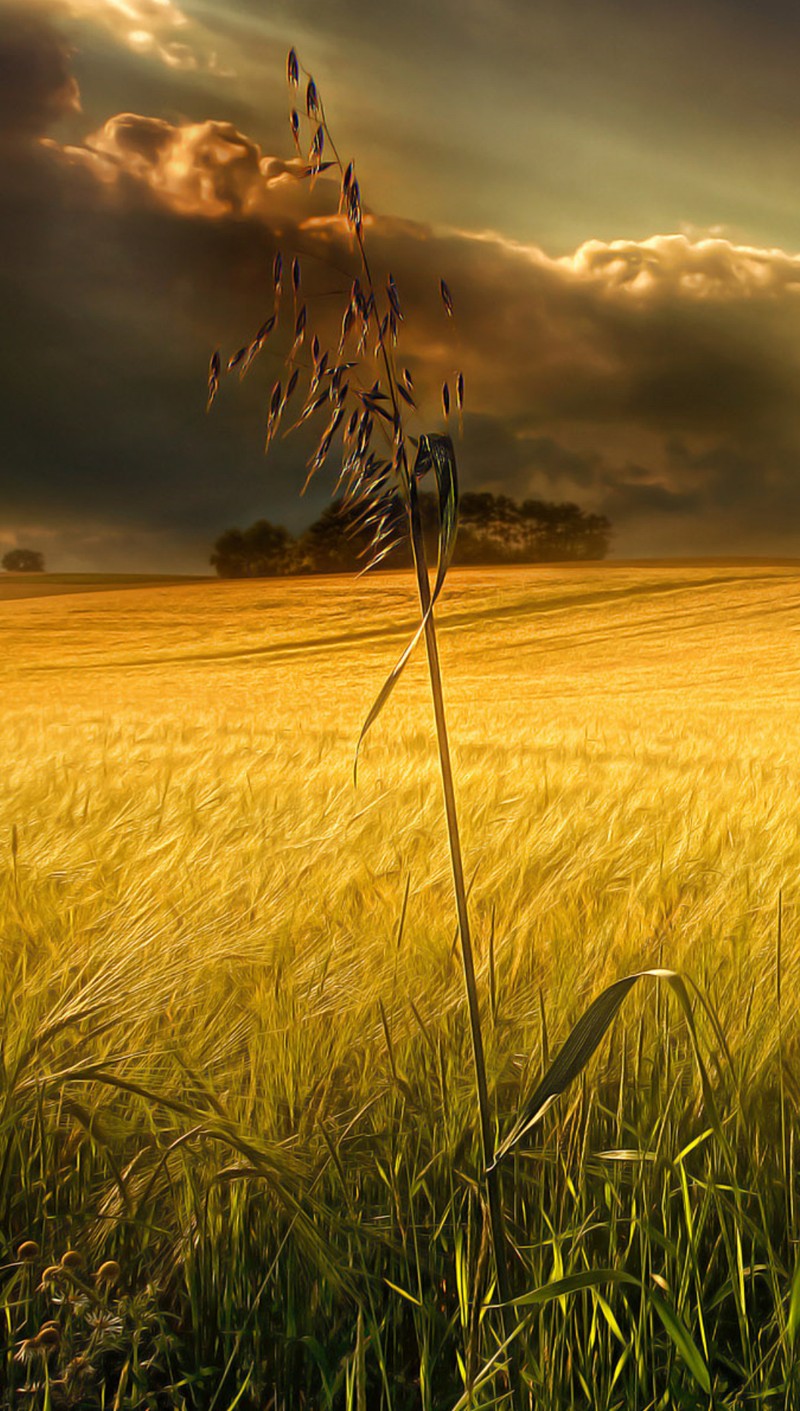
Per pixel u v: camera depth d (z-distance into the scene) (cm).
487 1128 149
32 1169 202
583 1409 153
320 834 448
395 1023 232
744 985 242
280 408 118
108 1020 214
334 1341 169
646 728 1800
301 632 4394
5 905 311
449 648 3956
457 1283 170
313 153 117
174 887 329
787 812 508
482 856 390
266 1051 221
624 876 364
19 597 6381
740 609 4422
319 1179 191
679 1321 138
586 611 4550
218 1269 178
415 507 124
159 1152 189
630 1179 192
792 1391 149
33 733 1580
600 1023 133
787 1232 182
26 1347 160
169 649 4156
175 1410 159
